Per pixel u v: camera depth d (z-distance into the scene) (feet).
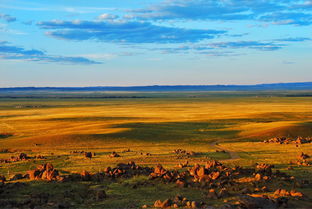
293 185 110.83
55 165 179.11
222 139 292.61
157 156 204.03
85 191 110.73
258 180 117.70
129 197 101.40
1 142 288.51
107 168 143.43
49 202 93.15
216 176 119.65
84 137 292.20
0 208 86.48
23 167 176.76
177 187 112.06
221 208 78.13
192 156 203.92
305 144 253.03
